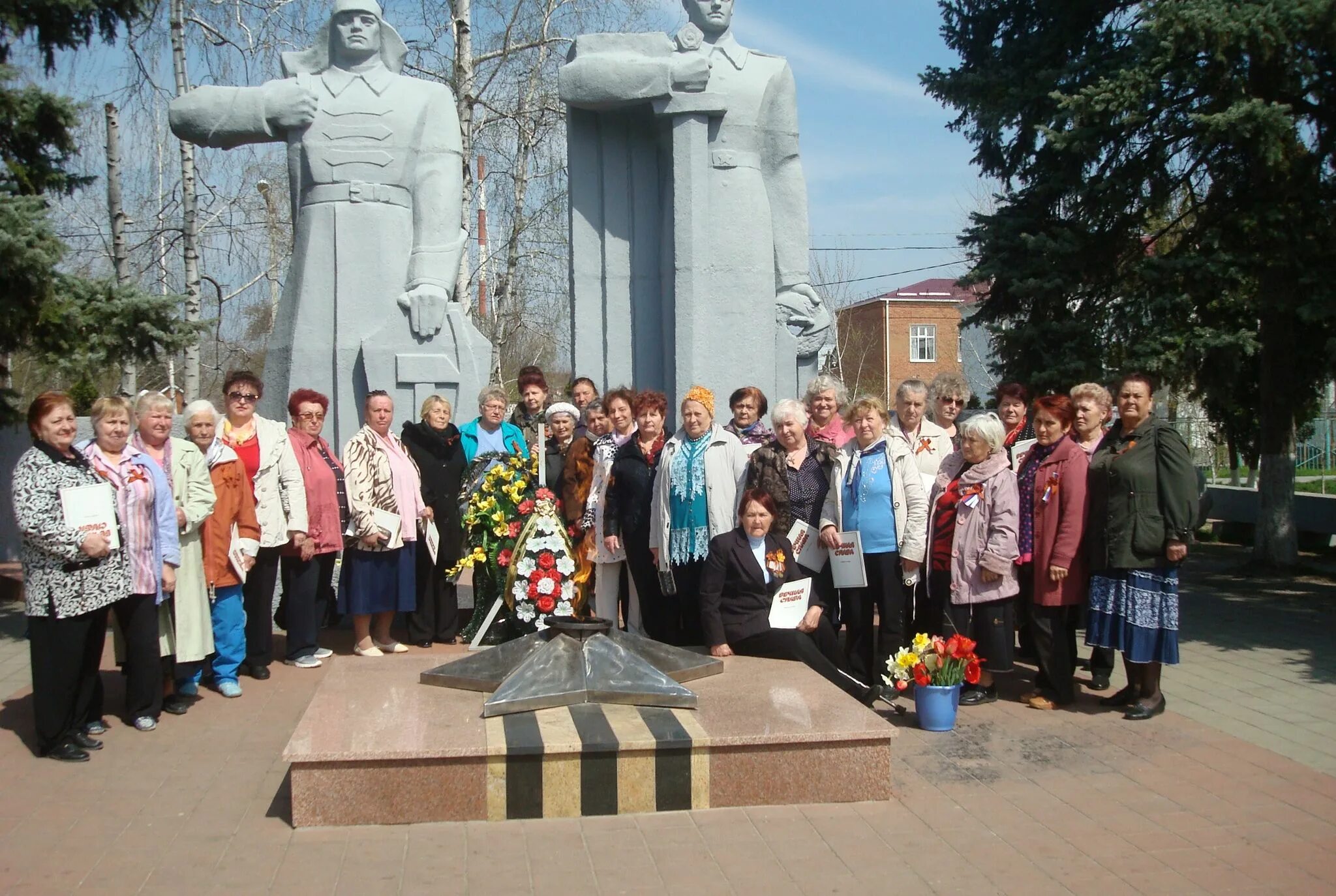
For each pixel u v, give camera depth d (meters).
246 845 4.49
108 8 9.62
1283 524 12.88
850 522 6.78
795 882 4.16
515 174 21.23
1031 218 12.03
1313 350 12.59
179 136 10.35
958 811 4.90
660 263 10.87
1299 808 4.97
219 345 25.48
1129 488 6.41
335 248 10.23
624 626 7.93
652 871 4.23
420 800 4.71
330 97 10.33
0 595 10.56
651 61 10.26
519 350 30.39
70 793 5.13
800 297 10.95
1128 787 5.23
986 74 12.52
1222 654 8.36
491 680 5.59
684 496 6.73
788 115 10.84
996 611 6.69
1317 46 9.97
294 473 7.32
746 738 4.88
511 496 7.84
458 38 17.09
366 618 7.69
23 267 8.21
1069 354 11.55
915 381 7.55
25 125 9.30
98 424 5.88
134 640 6.07
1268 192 10.95
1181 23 10.02
